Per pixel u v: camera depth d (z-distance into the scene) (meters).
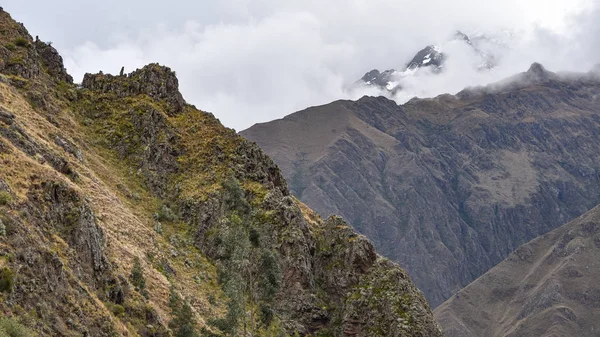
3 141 74.69
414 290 108.44
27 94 111.88
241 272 86.75
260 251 89.75
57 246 67.06
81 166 102.81
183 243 106.12
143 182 115.31
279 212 112.06
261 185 117.50
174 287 90.88
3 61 115.75
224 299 98.00
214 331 84.12
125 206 104.44
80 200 73.75
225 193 111.25
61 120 115.06
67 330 59.53
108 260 77.44
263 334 88.19
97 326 63.62
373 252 114.56
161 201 113.50
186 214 111.69
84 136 117.31
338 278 111.00
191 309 85.62
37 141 92.81
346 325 105.06
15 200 66.06
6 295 56.03
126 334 67.19
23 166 72.38
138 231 98.56
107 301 70.19
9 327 52.28
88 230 72.56
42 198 69.75
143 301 76.69
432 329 103.00
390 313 104.12
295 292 106.25
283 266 107.25
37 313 57.91
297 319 104.38
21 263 59.56
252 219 105.25
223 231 100.38
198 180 117.31
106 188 103.88
